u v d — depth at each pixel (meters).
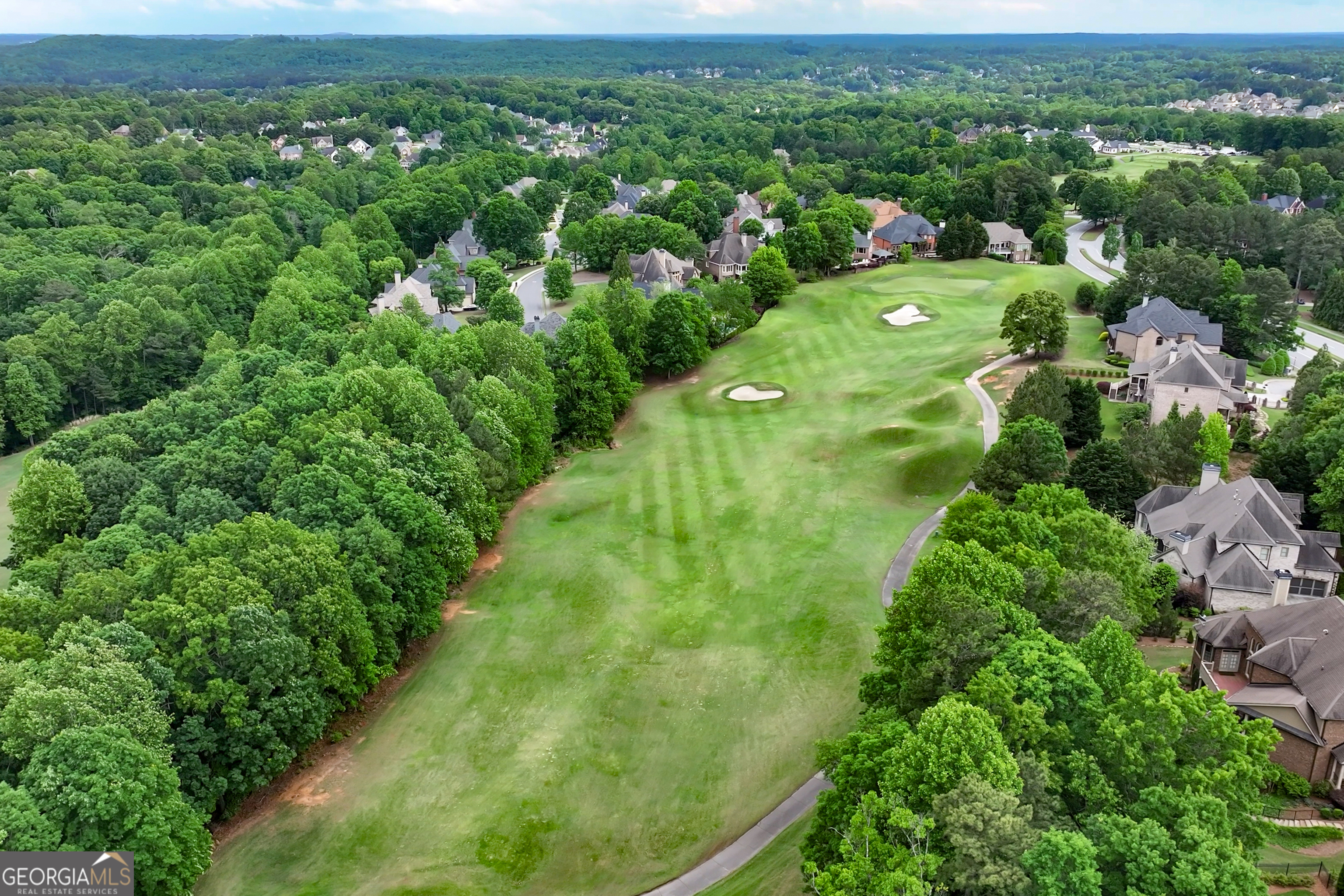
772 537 78.88
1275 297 119.12
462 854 48.31
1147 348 105.81
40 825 36.38
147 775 39.69
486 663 64.25
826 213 168.62
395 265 162.38
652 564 76.25
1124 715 37.69
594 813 50.94
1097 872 30.50
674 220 188.62
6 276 137.75
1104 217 198.12
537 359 99.19
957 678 41.66
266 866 47.47
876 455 91.88
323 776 54.06
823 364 120.06
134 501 70.56
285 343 118.25
